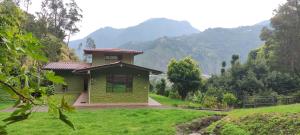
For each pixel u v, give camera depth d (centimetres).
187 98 3538
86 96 3212
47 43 4372
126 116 2038
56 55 4556
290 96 3231
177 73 3725
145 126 1738
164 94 4094
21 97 143
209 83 3962
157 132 1605
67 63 3775
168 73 3825
